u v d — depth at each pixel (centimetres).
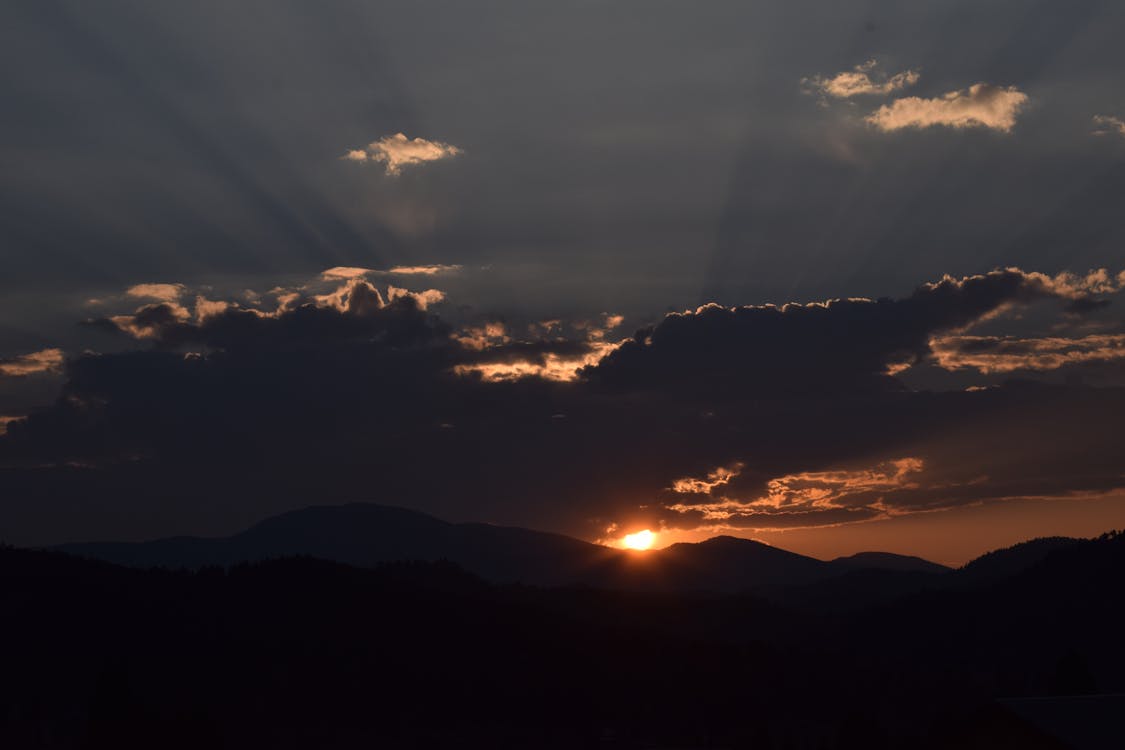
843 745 14275
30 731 14388
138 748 12631
